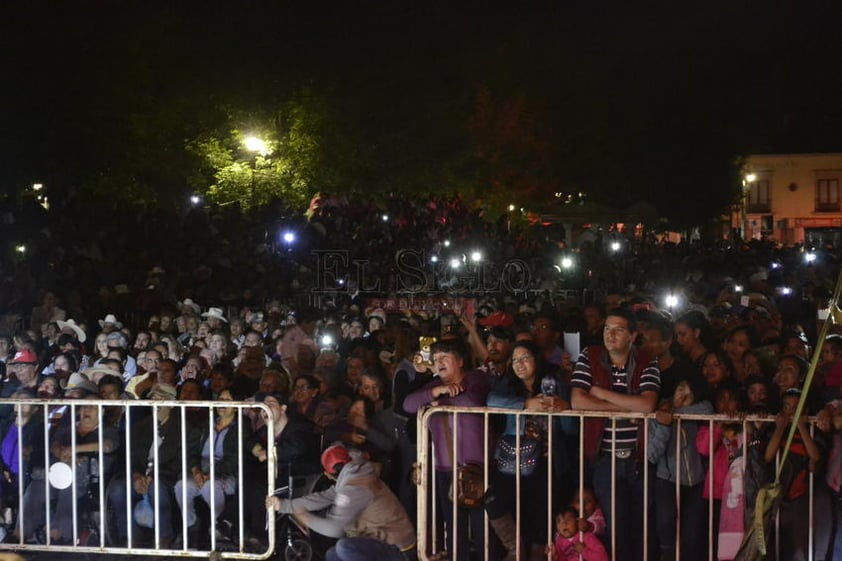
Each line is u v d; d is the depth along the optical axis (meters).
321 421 8.10
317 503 6.83
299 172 33.47
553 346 8.28
